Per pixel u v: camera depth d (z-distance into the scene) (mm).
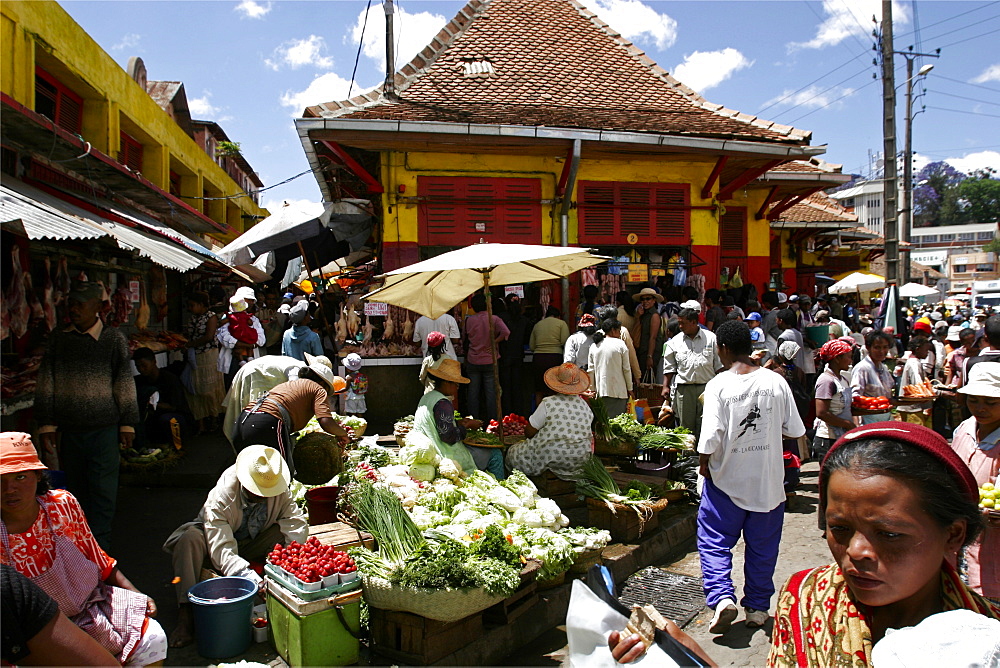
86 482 4750
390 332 9969
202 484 6969
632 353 8031
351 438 6734
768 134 10977
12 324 6207
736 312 10359
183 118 20609
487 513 4891
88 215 6387
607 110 11117
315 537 4047
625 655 1790
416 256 10414
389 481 5184
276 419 5031
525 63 12031
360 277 14742
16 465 2803
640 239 11188
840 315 18422
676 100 12094
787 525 6422
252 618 3893
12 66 7855
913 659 1228
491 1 13297
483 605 3715
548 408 6156
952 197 99562
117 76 11109
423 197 10320
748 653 4016
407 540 3947
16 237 6293
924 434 1436
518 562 4004
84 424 4633
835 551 1473
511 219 10695
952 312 25281
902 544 1368
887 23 16562
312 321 12484
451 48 12047
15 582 2102
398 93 10539
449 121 9359
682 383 7594
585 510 6113
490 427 7309
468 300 10836
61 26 9000
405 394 9891
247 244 9469
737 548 6047
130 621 3137
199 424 9508
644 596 4855
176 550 3980
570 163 9945
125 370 4848
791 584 1658
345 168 11367
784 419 4262
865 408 5766
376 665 3670
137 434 7340
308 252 12406
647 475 6605
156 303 11352
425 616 3611
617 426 6992
